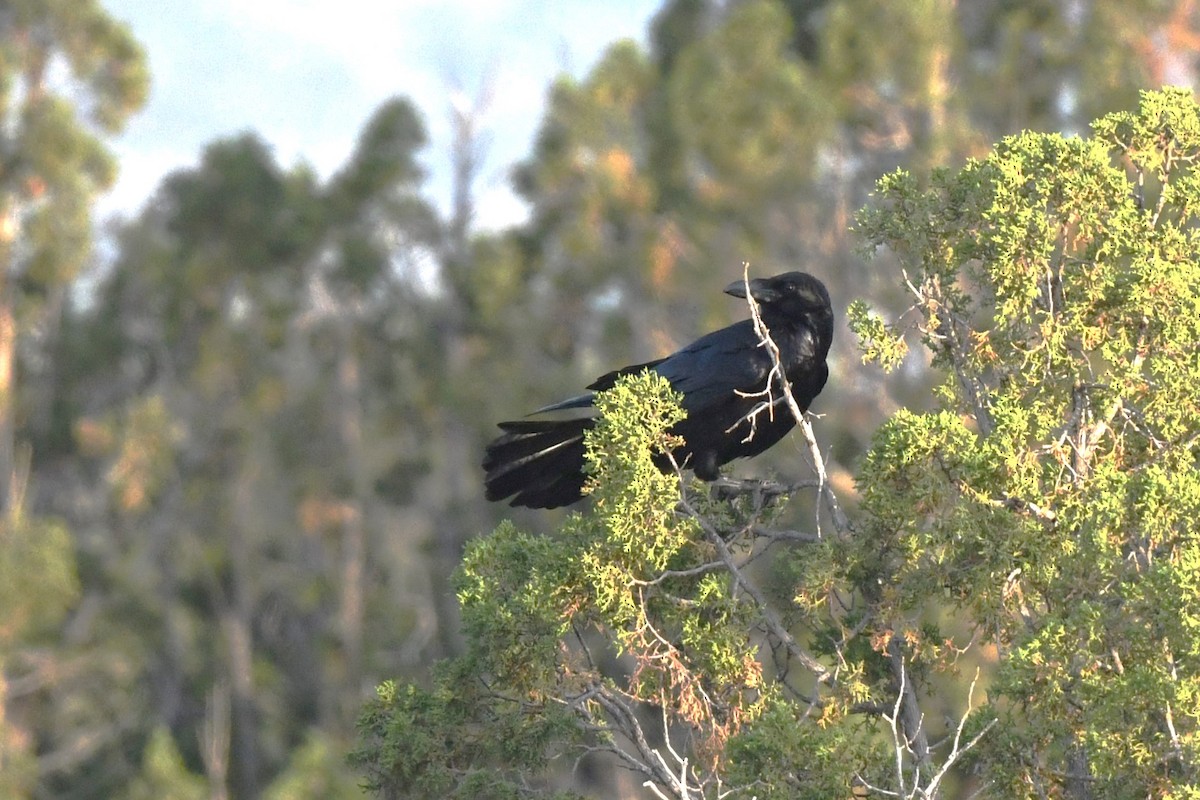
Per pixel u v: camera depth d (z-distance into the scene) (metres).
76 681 32.91
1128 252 7.30
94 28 34.31
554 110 29.36
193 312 38.88
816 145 25.67
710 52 26.70
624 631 7.20
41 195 34.47
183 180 39.00
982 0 27.27
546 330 31.91
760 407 7.53
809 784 6.53
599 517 7.30
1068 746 6.61
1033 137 7.44
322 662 34.66
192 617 35.59
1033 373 7.25
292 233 37.44
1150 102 7.65
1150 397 7.11
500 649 7.64
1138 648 6.14
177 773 27.08
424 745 7.85
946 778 7.18
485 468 9.23
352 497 35.94
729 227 26.52
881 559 7.21
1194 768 6.03
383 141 37.31
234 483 37.06
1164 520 6.40
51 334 38.41
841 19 25.97
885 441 6.99
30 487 37.31
